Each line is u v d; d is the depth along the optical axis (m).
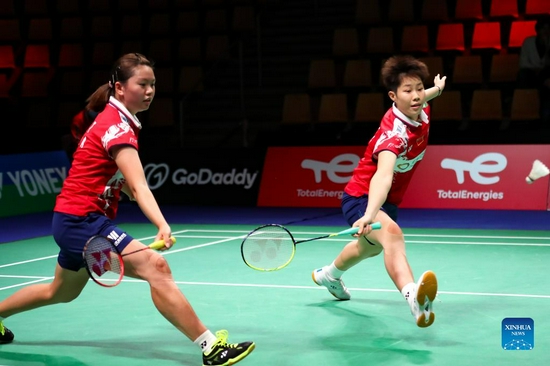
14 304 5.91
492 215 13.20
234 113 18.17
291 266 9.19
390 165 5.80
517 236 11.14
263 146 15.73
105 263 5.08
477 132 14.43
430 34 18.11
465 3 17.88
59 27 20.73
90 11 20.53
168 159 15.95
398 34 18.25
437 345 5.85
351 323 6.55
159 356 5.75
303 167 14.87
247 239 5.74
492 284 7.98
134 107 5.39
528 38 15.52
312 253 10.05
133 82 5.31
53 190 15.66
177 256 10.04
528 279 8.20
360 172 6.48
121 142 5.17
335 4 19.67
